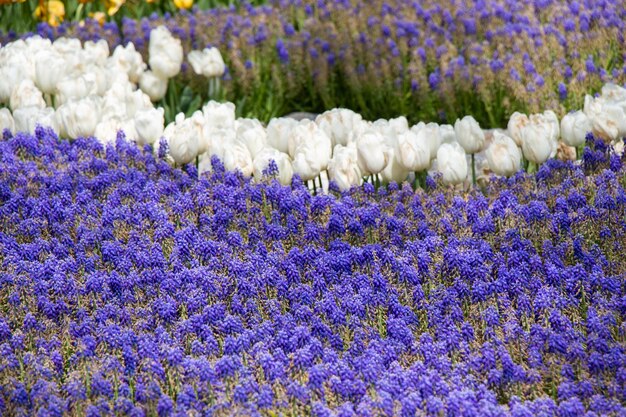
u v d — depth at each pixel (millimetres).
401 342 6938
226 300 7637
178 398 6402
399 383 6473
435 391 6395
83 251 8344
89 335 7070
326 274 7785
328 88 14438
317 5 16516
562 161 10055
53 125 10867
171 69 12812
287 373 6691
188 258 8164
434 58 14297
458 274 7719
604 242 8047
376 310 7367
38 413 6277
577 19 14195
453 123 13523
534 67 13141
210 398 6504
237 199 8930
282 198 8984
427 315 7289
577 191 8891
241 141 9945
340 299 7461
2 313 7551
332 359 6723
